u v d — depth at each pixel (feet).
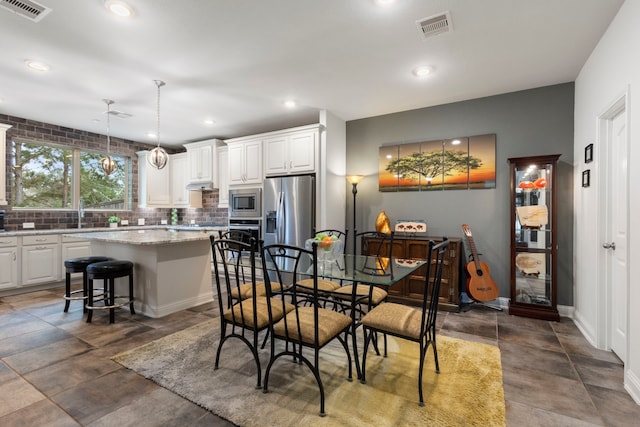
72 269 10.60
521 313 10.77
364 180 14.73
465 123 12.56
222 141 18.38
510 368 7.23
